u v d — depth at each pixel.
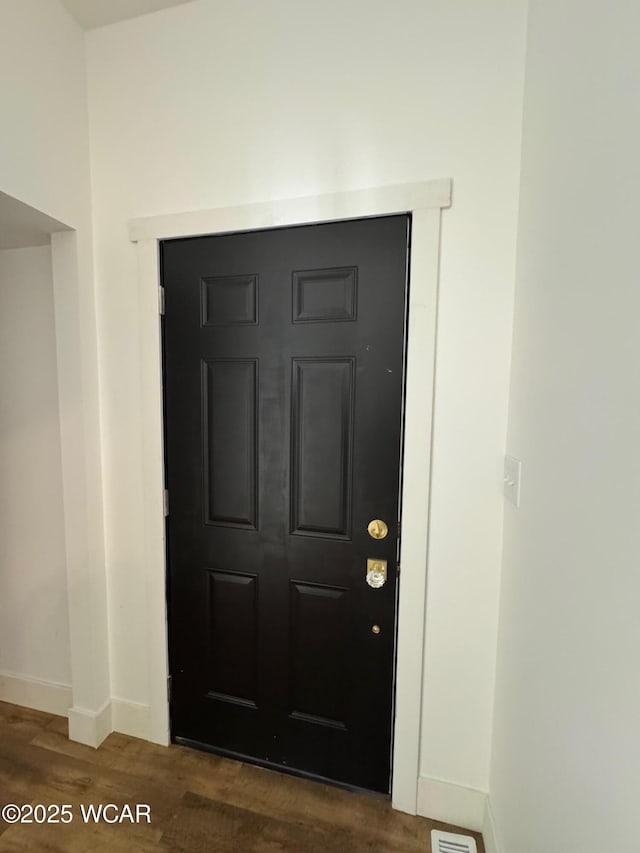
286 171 1.30
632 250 0.58
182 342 1.46
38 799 1.38
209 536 1.50
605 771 0.62
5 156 1.19
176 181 1.41
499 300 1.17
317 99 1.26
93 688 1.58
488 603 1.24
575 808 0.71
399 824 1.30
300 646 1.44
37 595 1.74
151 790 1.41
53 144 1.34
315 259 1.31
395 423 1.29
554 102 0.89
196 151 1.38
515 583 1.07
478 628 1.25
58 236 1.46
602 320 0.66
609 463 0.63
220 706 1.54
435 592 1.28
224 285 1.40
